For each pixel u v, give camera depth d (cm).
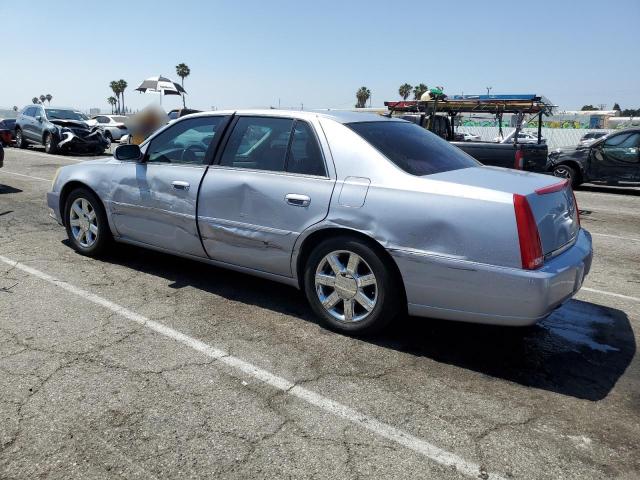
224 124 462
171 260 579
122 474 248
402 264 359
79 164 582
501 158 1257
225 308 448
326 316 406
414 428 289
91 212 565
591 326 441
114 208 529
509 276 327
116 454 261
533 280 322
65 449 264
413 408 308
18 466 251
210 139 468
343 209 379
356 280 385
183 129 490
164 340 384
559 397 326
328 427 287
